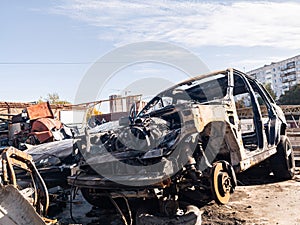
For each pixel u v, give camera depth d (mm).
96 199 4961
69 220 4809
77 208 5484
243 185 6438
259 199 5348
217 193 3918
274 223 4199
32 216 2861
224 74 5629
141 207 4223
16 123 12594
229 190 4105
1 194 2869
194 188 4207
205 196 4254
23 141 12023
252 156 4879
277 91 87188
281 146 6398
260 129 5590
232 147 4457
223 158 4645
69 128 11398
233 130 4414
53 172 5547
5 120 16906
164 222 3756
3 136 13555
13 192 2893
